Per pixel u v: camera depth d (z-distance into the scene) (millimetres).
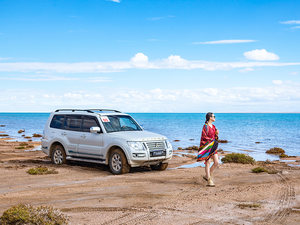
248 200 7094
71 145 12617
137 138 11031
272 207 6496
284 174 11016
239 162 15188
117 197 7402
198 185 8922
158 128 66250
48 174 10797
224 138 40344
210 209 6332
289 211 6195
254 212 6121
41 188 8453
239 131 57844
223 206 6566
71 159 12672
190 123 102688
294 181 9570
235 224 5383
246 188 8438
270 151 24500
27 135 41812
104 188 8461
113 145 11219
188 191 8086
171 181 9531
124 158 10898
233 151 24906
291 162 17422
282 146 30016
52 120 13711
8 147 23438
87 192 7965
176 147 27719
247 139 38719
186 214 5977
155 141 11422
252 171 11703
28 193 7844
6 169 11750
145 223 5438
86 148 12070
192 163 15359
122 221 5551
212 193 7828
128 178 10055
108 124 11961
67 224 5289
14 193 7840
